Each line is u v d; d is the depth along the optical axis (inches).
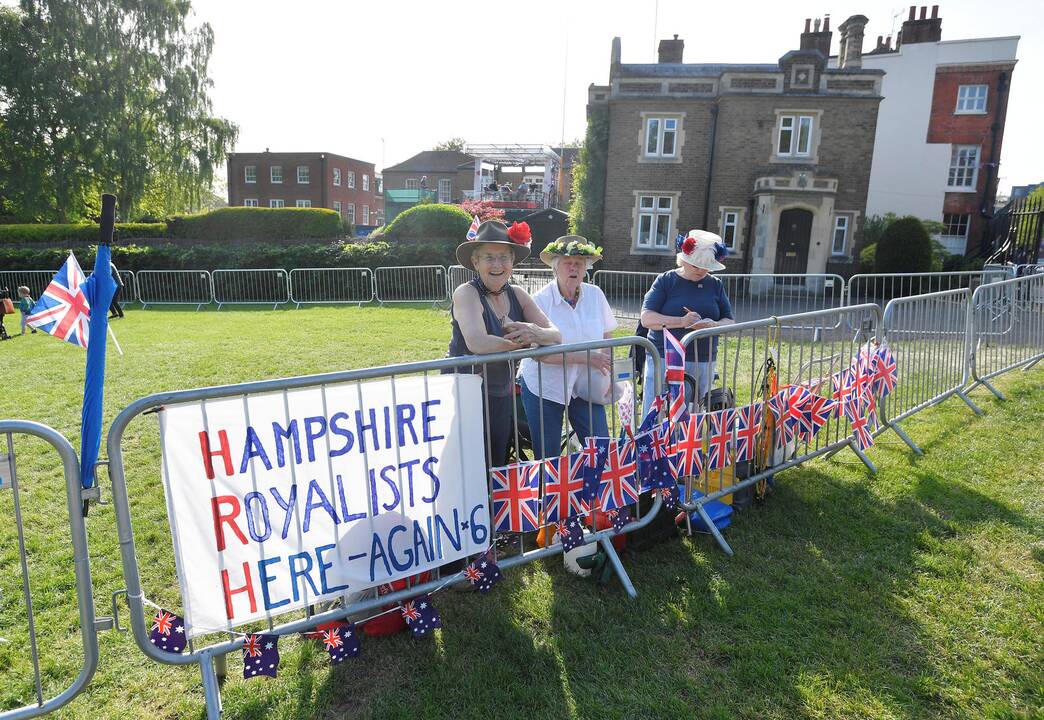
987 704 87.3
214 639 105.4
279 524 89.3
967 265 763.4
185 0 1253.7
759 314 472.7
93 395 82.4
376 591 104.0
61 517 148.6
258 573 88.2
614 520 121.2
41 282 768.9
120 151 1197.7
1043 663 94.9
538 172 1579.7
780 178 761.0
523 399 138.3
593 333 139.9
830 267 799.7
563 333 137.0
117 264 781.3
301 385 88.5
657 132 826.2
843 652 98.1
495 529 109.9
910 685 91.4
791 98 778.2
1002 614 106.7
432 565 102.7
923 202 993.5
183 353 367.2
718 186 812.6
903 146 991.0
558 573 125.3
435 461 102.4
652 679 94.0
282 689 93.1
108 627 82.7
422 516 101.7
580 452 116.3
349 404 93.4
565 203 1437.0
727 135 801.6
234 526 85.9
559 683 93.6
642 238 849.5
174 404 80.4
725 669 95.8
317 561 92.8
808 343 222.4
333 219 935.0
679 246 160.4
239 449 85.4
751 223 810.2
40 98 1138.7
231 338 426.6
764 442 151.6
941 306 209.9
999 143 954.1
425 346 379.6
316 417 90.8
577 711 88.1
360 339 409.7
